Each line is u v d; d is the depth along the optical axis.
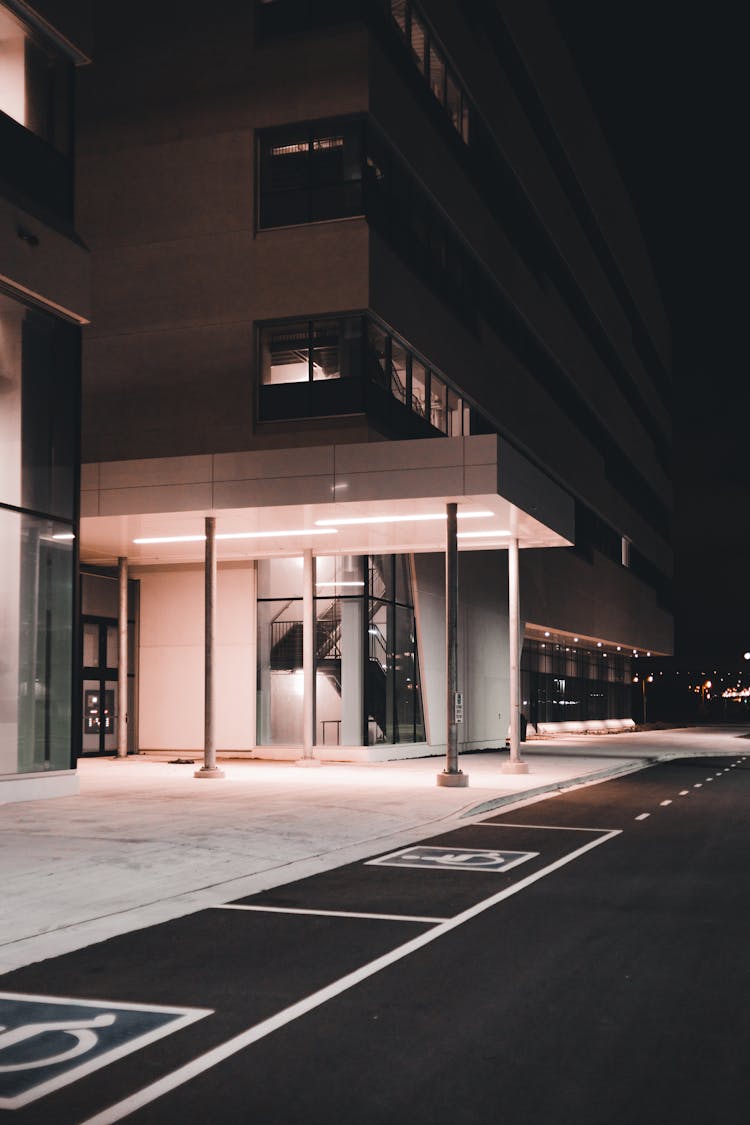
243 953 8.05
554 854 13.48
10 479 18.59
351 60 28.56
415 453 21.92
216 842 13.41
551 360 48.50
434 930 8.88
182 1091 5.16
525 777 25.39
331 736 29.92
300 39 29.06
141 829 14.46
